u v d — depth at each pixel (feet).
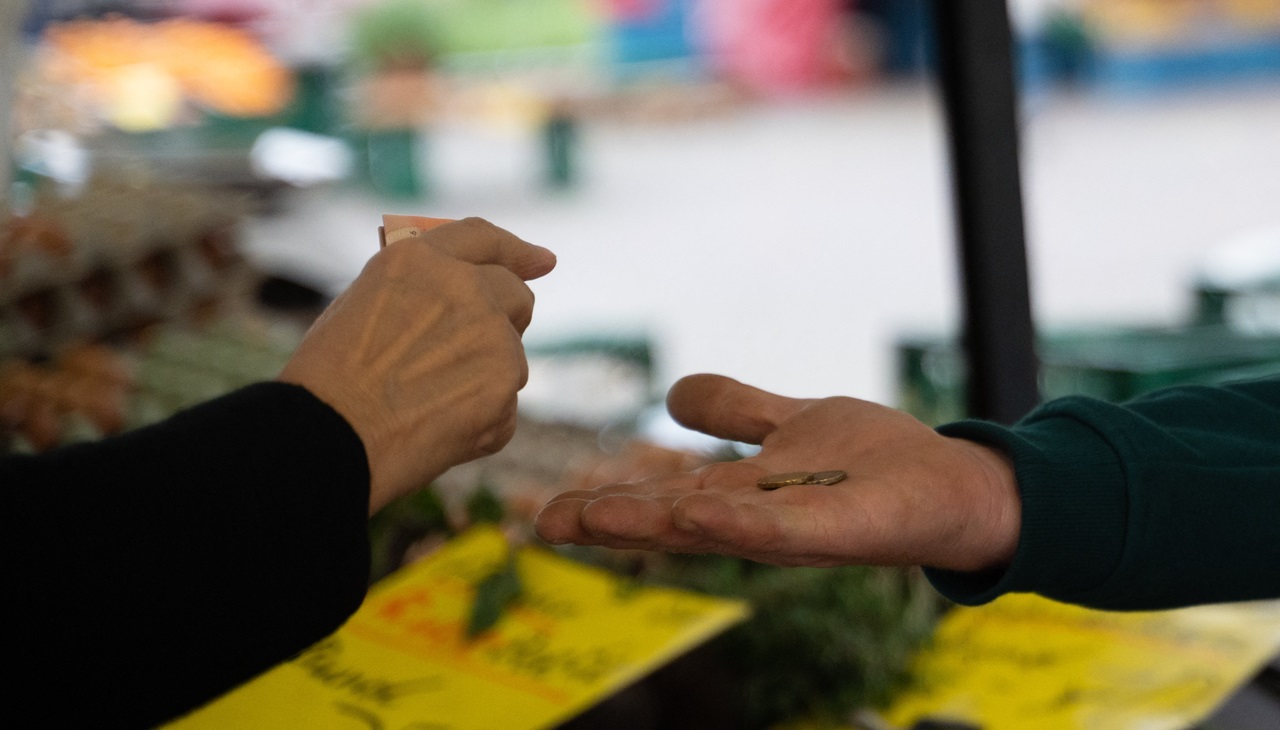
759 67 45.47
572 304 21.54
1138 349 6.72
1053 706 4.16
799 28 45.44
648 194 30.66
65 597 3.08
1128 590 3.68
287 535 3.18
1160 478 3.66
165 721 3.15
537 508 4.58
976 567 3.64
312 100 32.14
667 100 39.55
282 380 3.26
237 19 34.27
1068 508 3.61
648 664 4.03
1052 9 41.70
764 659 4.20
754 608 4.22
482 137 40.81
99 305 5.51
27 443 4.69
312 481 3.20
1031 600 4.51
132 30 29.96
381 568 4.46
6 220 5.52
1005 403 4.76
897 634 4.23
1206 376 6.29
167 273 5.76
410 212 29.07
